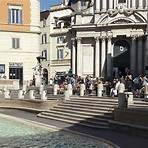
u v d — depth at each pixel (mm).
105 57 69125
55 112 36500
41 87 46188
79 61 70812
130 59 68250
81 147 22484
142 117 26188
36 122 33156
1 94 49656
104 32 68938
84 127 30125
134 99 32656
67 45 86000
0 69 61531
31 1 63500
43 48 92250
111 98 35062
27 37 63281
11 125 32250
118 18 67875
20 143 24094
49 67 89875
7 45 62062
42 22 93188
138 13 67062
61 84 48719
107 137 25500
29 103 42500
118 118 28406
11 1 62312
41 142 24297
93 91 44469
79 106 35312
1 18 61750
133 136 25812
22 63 62875
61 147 22578
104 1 69438
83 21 71250
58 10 90438
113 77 68125
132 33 67438
